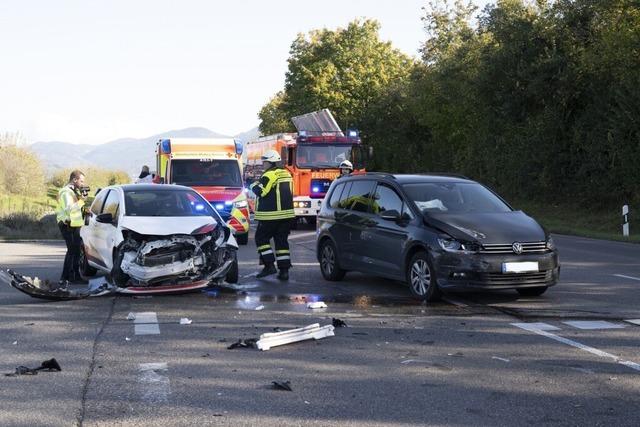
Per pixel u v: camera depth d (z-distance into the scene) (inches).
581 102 1266.0
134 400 224.2
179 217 450.0
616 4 1167.0
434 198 437.7
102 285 428.8
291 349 292.0
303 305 396.5
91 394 230.2
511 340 308.3
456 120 1668.3
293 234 927.0
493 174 1440.7
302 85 2346.2
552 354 283.9
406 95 1956.2
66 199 490.0
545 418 207.6
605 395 229.8
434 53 1983.3
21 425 201.6
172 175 790.5
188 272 426.6
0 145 1734.7
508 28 1359.5
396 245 428.8
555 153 1274.6
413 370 260.4
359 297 423.8
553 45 1289.4
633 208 1091.3
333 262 492.1
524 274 390.6
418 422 204.4
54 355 281.9
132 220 436.8
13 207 1124.5
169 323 345.1
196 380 246.5
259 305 396.5
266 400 224.5
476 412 213.2
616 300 408.5
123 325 340.5
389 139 2057.1
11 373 255.0
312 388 237.6
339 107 2245.3
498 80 1386.6
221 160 806.5
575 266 568.7
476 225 401.4
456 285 388.8
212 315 366.3
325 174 996.6
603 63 1144.2
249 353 285.0
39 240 883.4
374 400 224.8
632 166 1062.4
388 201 451.8
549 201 1314.0
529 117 1342.3
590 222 1085.1
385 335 318.3
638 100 1045.2
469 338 312.2
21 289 405.7
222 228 452.1
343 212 486.6
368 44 2386.8
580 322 346.9
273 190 501.4
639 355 281.9
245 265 589.6
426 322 348.2
